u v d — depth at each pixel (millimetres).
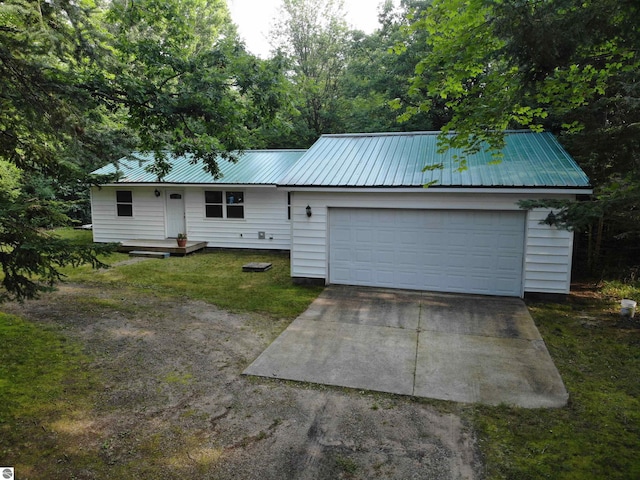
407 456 3811
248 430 4215
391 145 11836
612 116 9938
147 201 15367
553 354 6168
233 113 7930
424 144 11617
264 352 6191
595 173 9539
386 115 19531
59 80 6102
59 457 3768
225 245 15094
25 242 5328
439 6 5105
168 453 3842
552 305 8531
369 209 9727
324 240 10047
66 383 5145
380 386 5172
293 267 10352
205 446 3953
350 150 11734
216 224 15047
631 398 4887
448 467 3664
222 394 4945
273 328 7227
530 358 6020
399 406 4703
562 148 10281
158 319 7594
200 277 10961
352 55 23984
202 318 7695
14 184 8227
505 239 9023
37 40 5555
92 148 6938
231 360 5898
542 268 8797
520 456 3816
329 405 4719
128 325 7242
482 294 9305
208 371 5543
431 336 6879
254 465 3688
